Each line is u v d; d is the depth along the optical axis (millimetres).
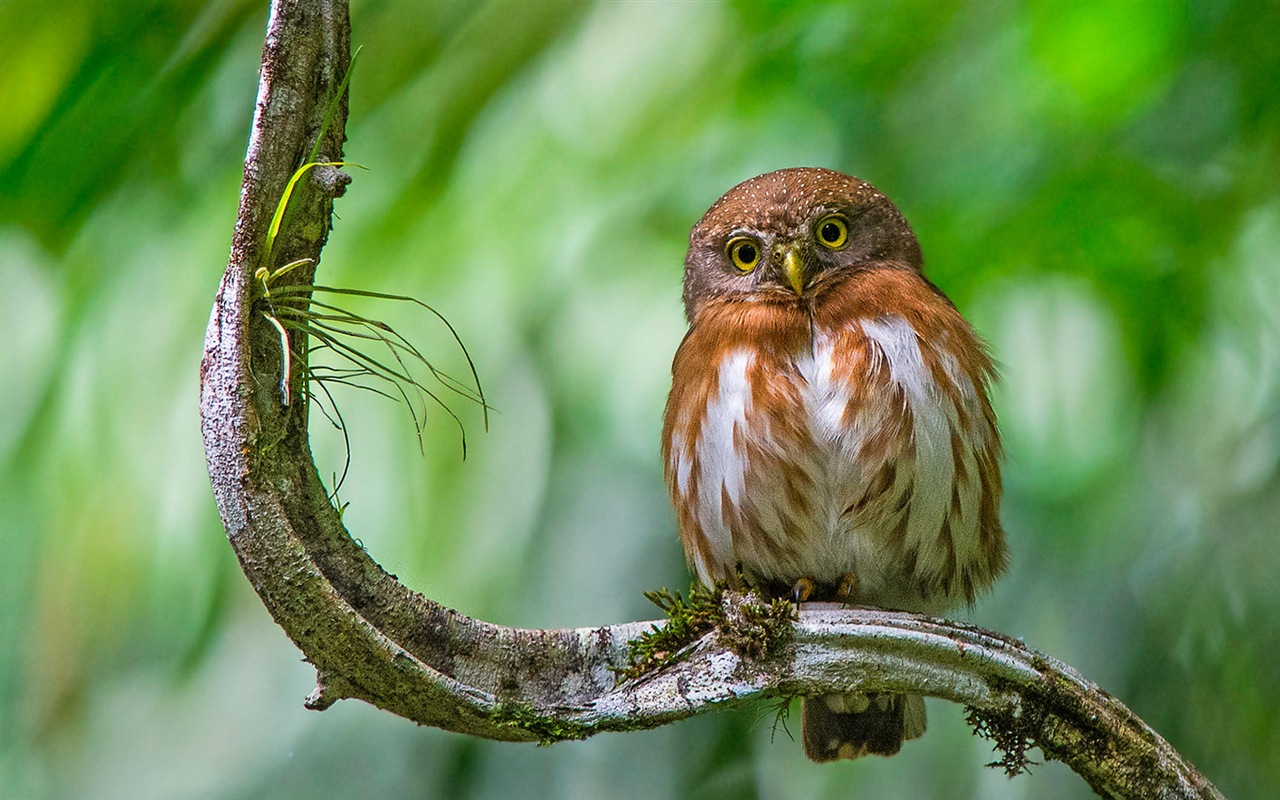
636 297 11422
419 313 10992
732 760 10844
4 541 10984
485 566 10797
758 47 10773
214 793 11367
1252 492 10047
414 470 10914
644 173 11242
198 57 10273
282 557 5445
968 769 10562
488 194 11148
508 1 10742
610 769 10883
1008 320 10906
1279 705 9656
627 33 10961
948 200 10484
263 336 5723
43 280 11156
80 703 11500
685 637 6301
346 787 11297
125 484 10641
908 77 10719
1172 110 9945
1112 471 10523
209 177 10625
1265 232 10234
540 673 6137
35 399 10688
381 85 10641
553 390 11148
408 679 5664
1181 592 9992
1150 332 10273
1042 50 9930
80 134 10367
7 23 10055
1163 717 9836
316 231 5887
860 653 6352
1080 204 10000
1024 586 10484
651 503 11016
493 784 11016
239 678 11656
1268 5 9430
